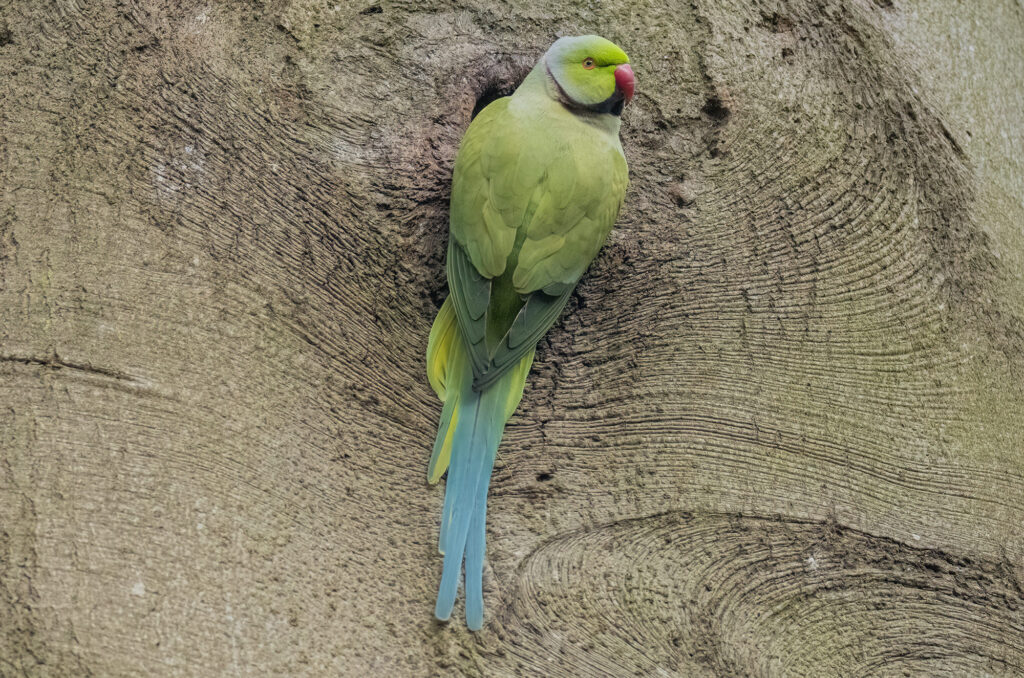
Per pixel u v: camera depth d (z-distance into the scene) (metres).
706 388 5.30
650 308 5.31
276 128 4.91
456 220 4.89
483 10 5.41
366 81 5.11
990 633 5.43
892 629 5.28
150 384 4.35
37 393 4.24
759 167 5.57
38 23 4.72
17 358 4.27
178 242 4.60
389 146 5.04
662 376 5.26
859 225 5.70
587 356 5.23
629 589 4.87
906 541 5.39
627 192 5.45
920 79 6.05
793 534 5.23
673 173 5.51
